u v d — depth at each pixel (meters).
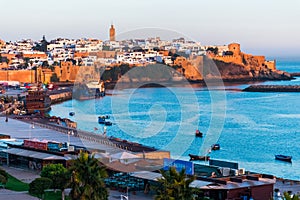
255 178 112.31
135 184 116.31
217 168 118.56
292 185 131.88
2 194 116.00
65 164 139.38
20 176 138.00
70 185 72.88
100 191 72.88
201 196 103.25
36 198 112.19
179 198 66.00
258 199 108.50
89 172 72.25
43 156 144.75
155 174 110.81
